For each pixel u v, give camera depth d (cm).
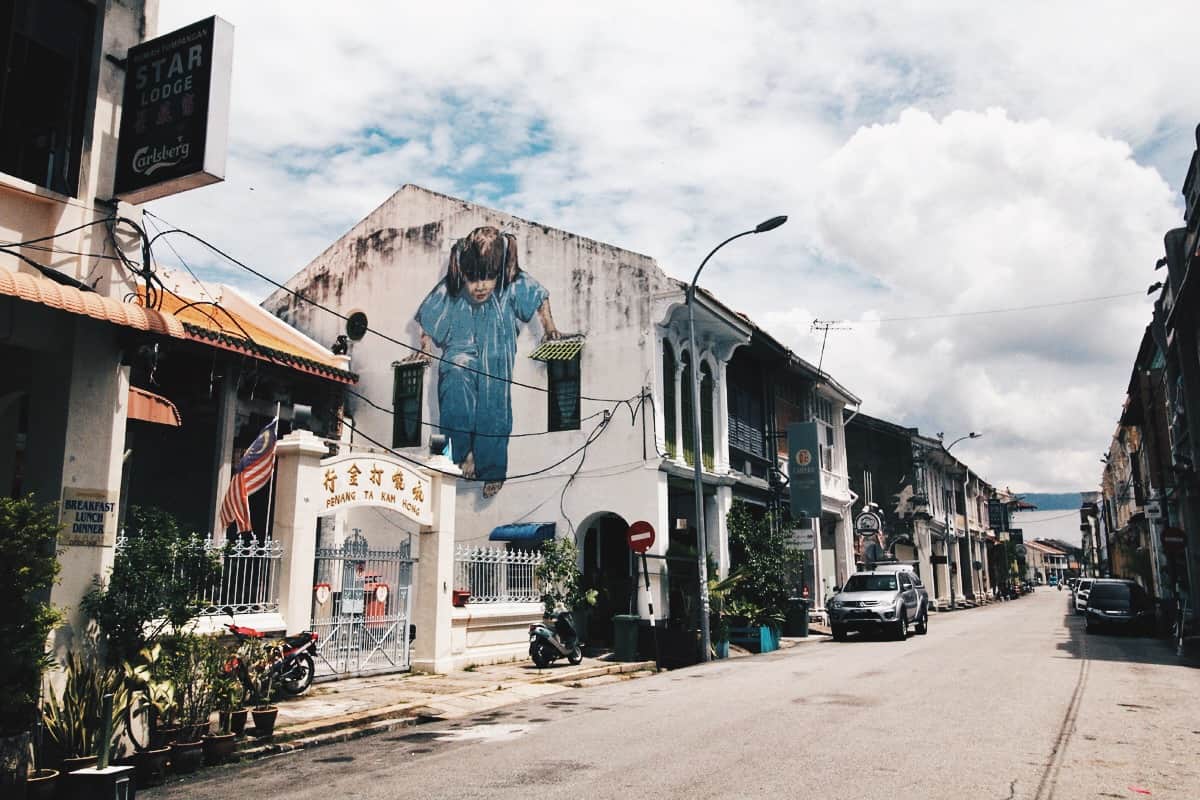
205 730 832
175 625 861
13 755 668
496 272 2217
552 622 1766
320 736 934
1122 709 1044
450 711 1133
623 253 2066
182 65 874
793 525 2806
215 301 1977
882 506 4262
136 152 882
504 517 2083
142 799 696
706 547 2281
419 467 1475
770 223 1833
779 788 669
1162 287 2403
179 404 1612
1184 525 2412
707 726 952
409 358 2281
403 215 2384
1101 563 7981
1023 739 857
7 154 828
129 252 895
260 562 1180
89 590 816
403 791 693
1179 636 2048
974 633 2483
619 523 2133
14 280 711
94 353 845
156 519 923
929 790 659
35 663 694
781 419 2903
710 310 2089
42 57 865
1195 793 653
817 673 1471
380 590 1410
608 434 2006
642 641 1775
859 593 2373
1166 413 2855
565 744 873
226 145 862
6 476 943
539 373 2114
